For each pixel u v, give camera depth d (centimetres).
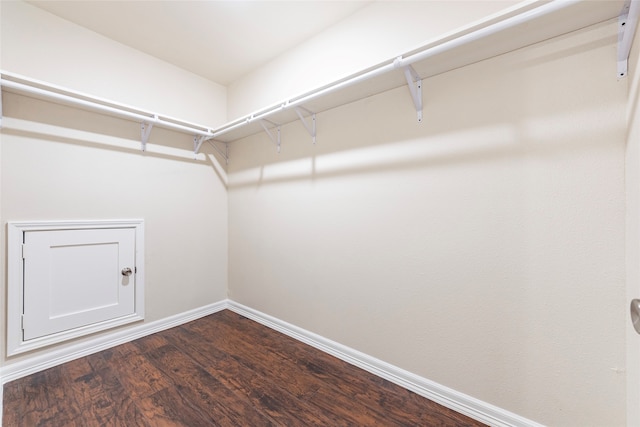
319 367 165
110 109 169
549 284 108
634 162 83
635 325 68
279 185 214
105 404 132
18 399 135
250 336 205
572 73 102
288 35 190
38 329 160
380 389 145
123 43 197
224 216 261
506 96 116
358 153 165
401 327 149
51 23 166
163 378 153
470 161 125
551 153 107
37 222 159
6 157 150
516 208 114
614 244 95
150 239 210
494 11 121
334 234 178
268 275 224
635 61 83
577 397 103
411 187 144
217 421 123
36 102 159
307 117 191
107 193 188
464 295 128
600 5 88
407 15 146
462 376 129
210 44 200
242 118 200
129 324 199
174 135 225
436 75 135
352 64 169
